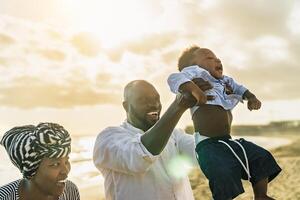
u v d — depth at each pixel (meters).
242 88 3.08
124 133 3.34
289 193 12.98
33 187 2.56
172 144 3.52
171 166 3.43
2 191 2.64
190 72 2.88
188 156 3.56
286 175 15.50
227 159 2.71
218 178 2.65
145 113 3.36
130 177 3.29
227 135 2.87
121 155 3.11
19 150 2.43
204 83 2.87
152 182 3.30
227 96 2.94
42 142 2.41
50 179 2.50
